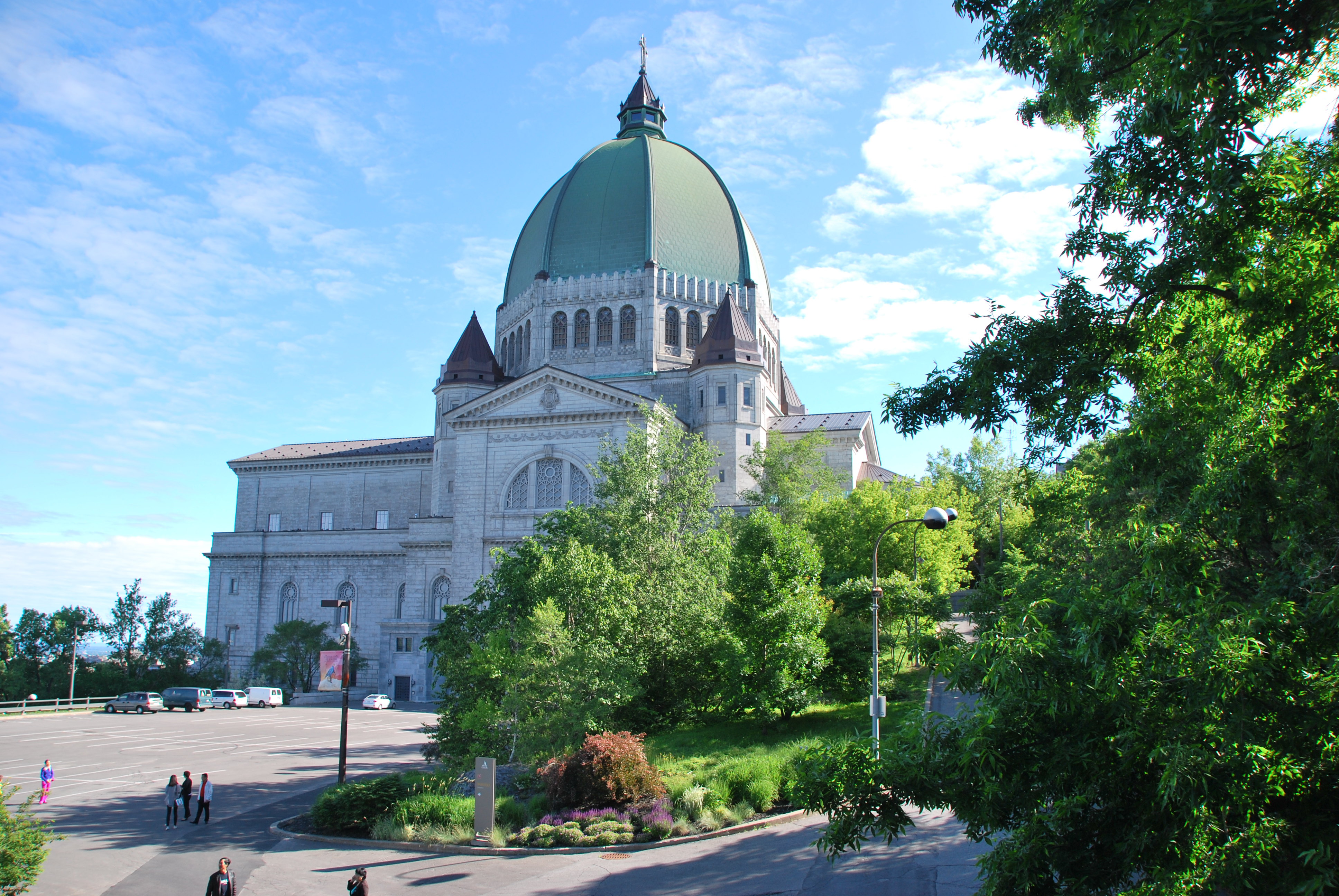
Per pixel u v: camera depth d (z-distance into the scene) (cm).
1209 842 1034
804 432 8594
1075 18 1286
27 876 2102
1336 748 1020
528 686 3544
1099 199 1495
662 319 8519
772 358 9750
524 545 4709
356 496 10456
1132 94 1371
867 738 1382
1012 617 1482
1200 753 1019
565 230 8938
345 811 3125
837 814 1316
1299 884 955
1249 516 1231
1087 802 1210
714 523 6200
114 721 6775
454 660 4044
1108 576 2052
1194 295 1428
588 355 8525
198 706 7669
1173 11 1116
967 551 6169
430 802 3095
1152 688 1162
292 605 9812
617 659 3734
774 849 2527
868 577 5362
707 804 2892
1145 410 1449
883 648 4703
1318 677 1059
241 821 3409
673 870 2434
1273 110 1288
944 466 8238
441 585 8375
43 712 7438
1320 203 1212
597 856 2641
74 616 9862
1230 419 1229
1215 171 1246
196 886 2577
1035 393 1545
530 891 2356
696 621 4284
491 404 7762
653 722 4191
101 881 2638
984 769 1221
